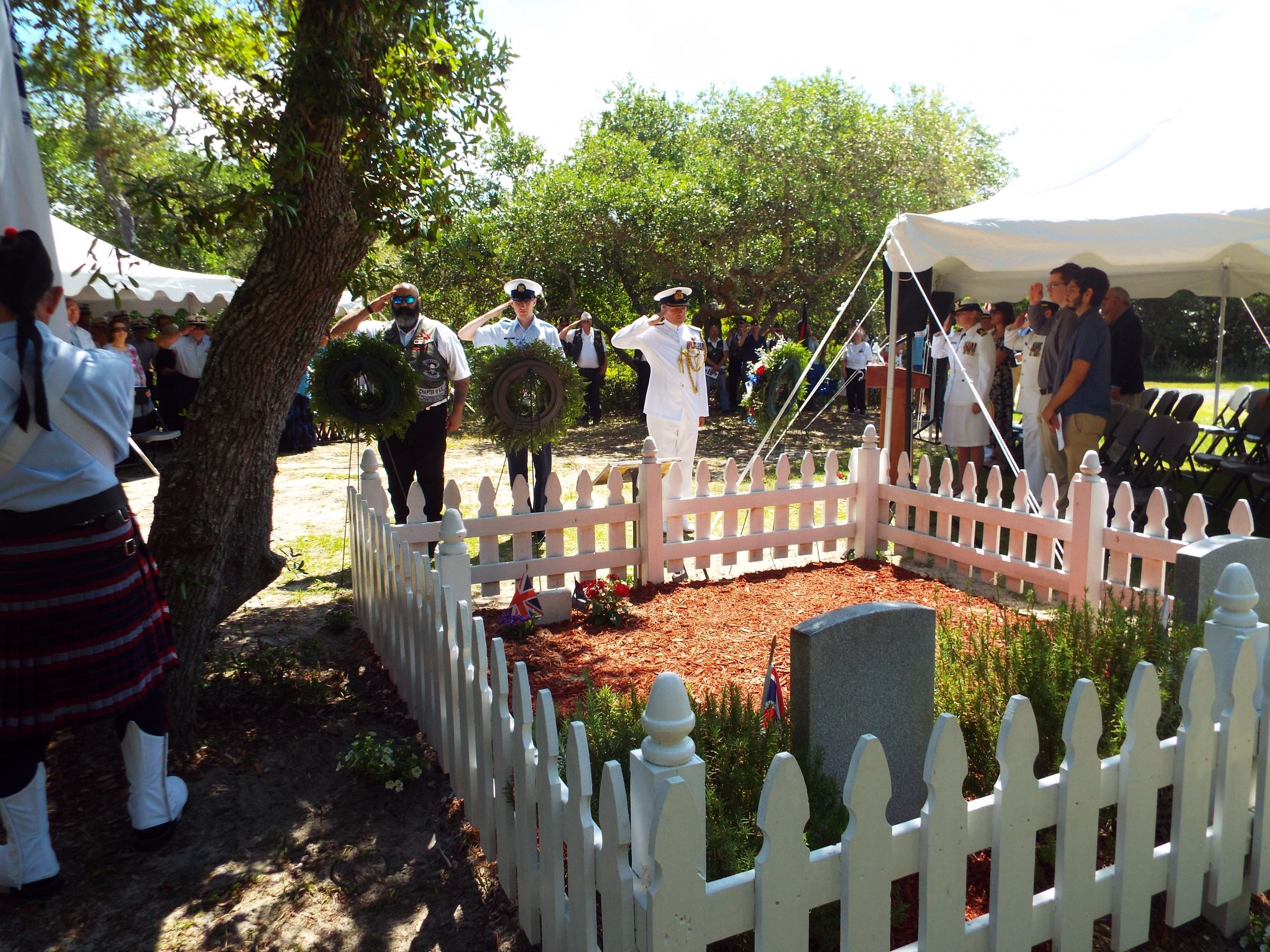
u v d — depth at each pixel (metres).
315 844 3.19
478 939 2.71
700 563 6.50
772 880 1.95
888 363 7.91
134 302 13.04
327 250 3.69
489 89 4.36
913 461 11.19
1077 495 5.41
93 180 5.23
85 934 2.74
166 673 3.15
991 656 3.47
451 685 3.35
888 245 7.43
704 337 17.73
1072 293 6.79
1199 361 28.75
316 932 2.74
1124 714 2.44
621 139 20.59
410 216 4.20
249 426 3.75
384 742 3.87
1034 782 2.24
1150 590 5.10
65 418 2.65
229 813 3.37
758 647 5.05
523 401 6.28
